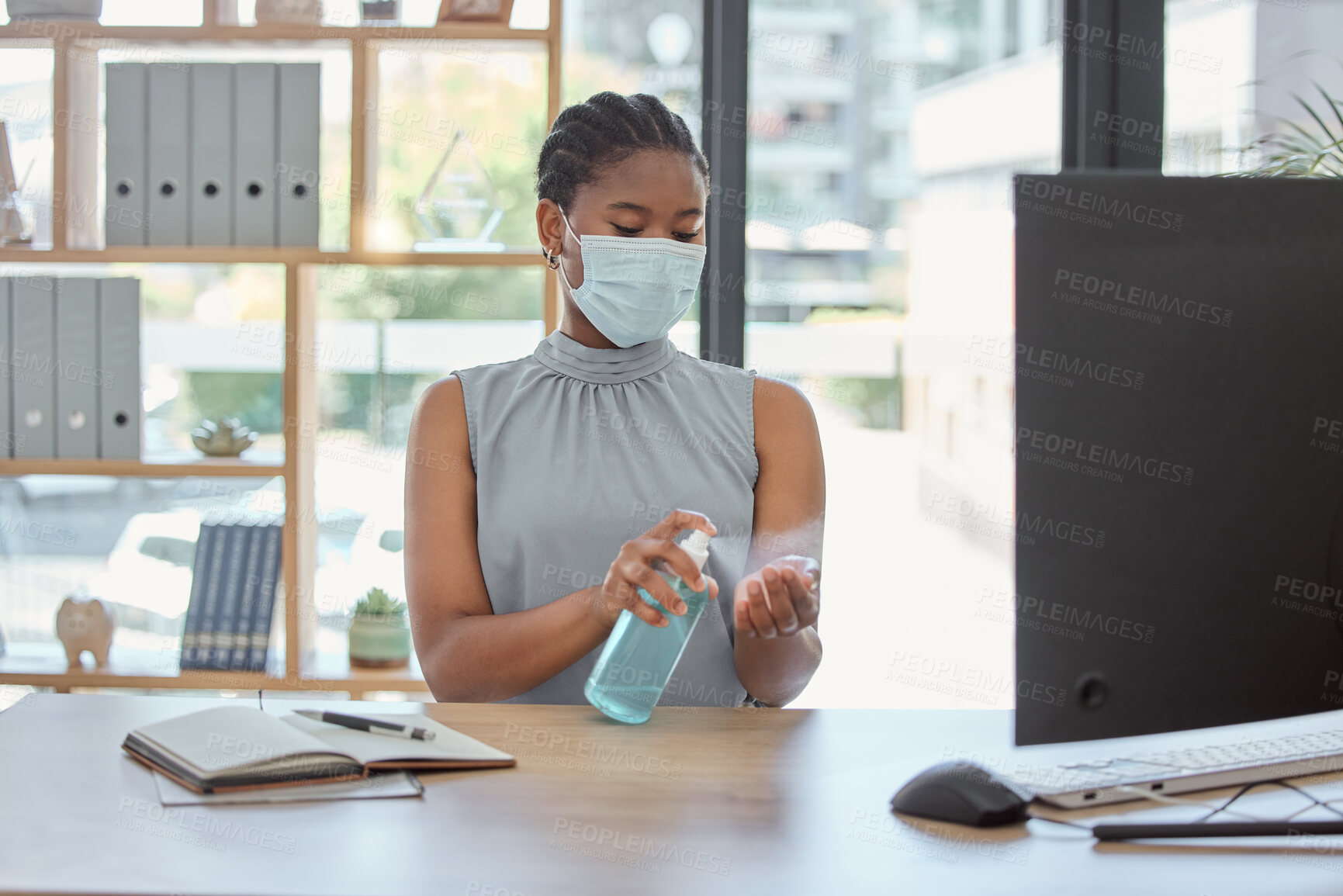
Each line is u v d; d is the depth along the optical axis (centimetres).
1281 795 77
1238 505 73
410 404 222
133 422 206
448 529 124
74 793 74
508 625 108
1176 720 73
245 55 217
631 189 121
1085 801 75
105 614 210
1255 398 72
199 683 204
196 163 206
